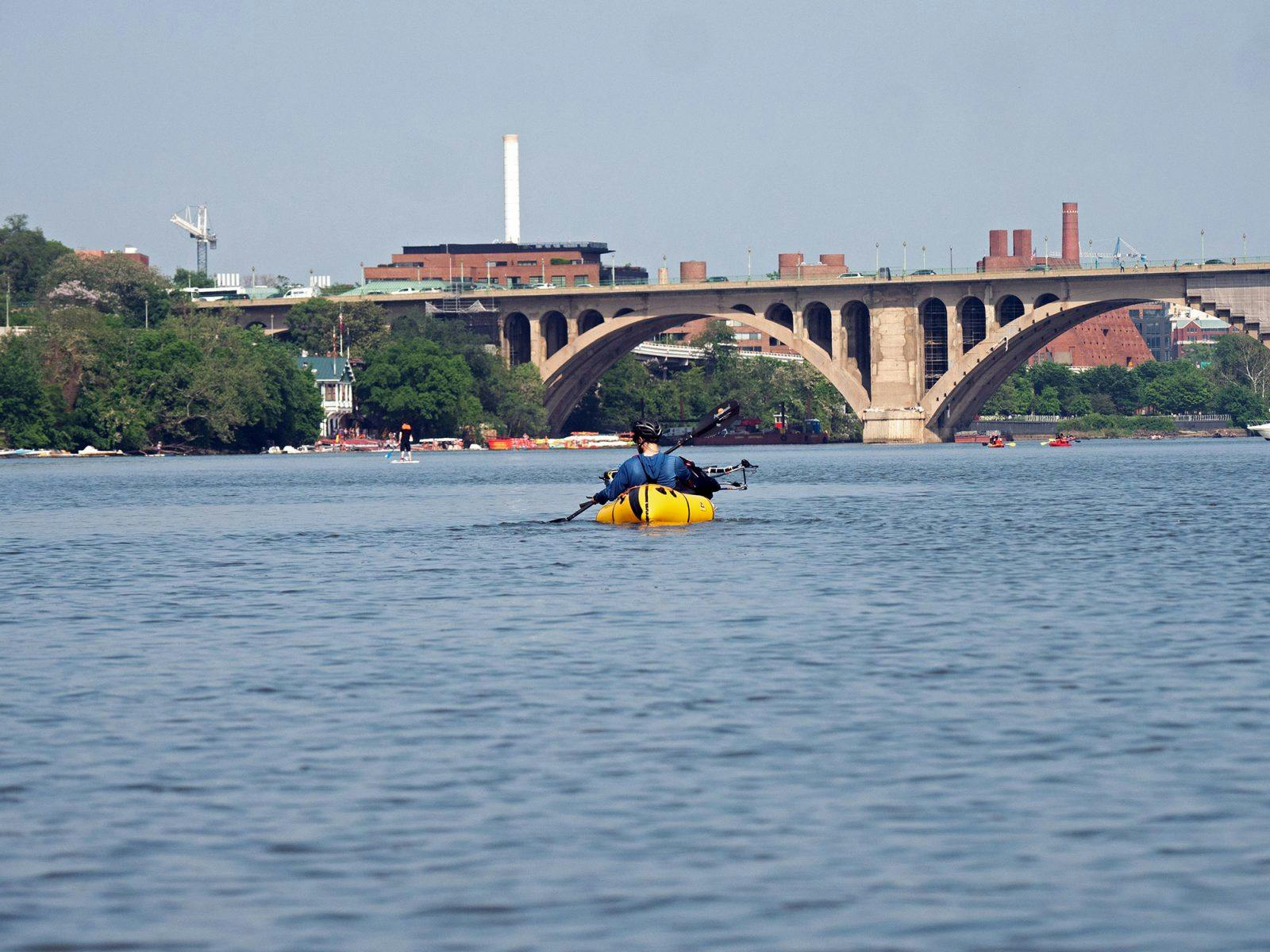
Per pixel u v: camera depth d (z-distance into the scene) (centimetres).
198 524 17500
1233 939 3466
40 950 3494
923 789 4691
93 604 9650
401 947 3497
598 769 4969
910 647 7344
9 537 15838
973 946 3456
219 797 4697
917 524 15688
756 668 6775
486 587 10156
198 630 8331
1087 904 3700
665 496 15562
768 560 11812
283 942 3534
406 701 6125
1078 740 5266
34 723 5784
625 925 3616
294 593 10081
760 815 4441
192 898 3822
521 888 3866
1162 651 7088
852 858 4059
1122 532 14450
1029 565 11300
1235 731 5359
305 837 4284
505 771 4956
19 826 4412
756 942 3503
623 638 7731
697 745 5278
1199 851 4059
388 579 10812
